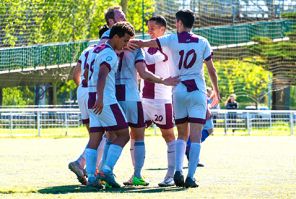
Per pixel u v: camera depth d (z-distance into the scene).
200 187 21.34
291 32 88.38
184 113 21.84
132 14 105.94
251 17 88.50
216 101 22.39
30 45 83.19
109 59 21.00
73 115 62.38
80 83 23.38
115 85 22.20
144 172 27.05
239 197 18.78
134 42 22.00
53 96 106.44
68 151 39.19
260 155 36.53
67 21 87.12
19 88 134.12
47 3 84.38
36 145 45.50
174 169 22.62
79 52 82.94
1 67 82.12
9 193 19.78
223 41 86.75
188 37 21.91
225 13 87.12
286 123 67.44
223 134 65.81
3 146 44.31
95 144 21.53
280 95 105.31
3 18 81.56
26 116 61.91
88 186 21.27
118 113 21.27
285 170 27.39
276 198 18.59
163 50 22.17
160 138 55.38
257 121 66.75
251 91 123.12
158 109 23.39
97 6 98.25
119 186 21.38
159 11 82.19
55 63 83.31
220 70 94.56
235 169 27.97
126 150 39.56
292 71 89.31
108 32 22.75
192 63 21.80
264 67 89.94
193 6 84.94
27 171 26.78
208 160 33.00
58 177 24.50
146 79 21.88
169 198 18.48
